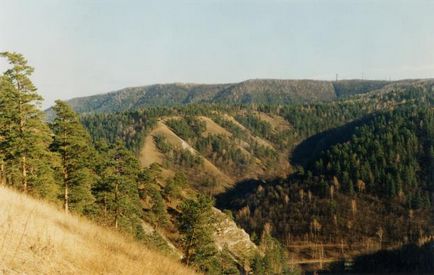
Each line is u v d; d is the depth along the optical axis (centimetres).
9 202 1462
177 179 9269
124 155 5116
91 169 4719
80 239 1346
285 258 12250
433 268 16500
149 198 7788
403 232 18950
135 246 1569
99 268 1050
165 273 1302
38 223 1284
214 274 4441
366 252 18125
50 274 886
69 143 3822
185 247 4531
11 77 3209
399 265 17088
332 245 18788
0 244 898
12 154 3247
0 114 3238
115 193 4484
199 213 4447
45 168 3431
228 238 9275
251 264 8731
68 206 3872
